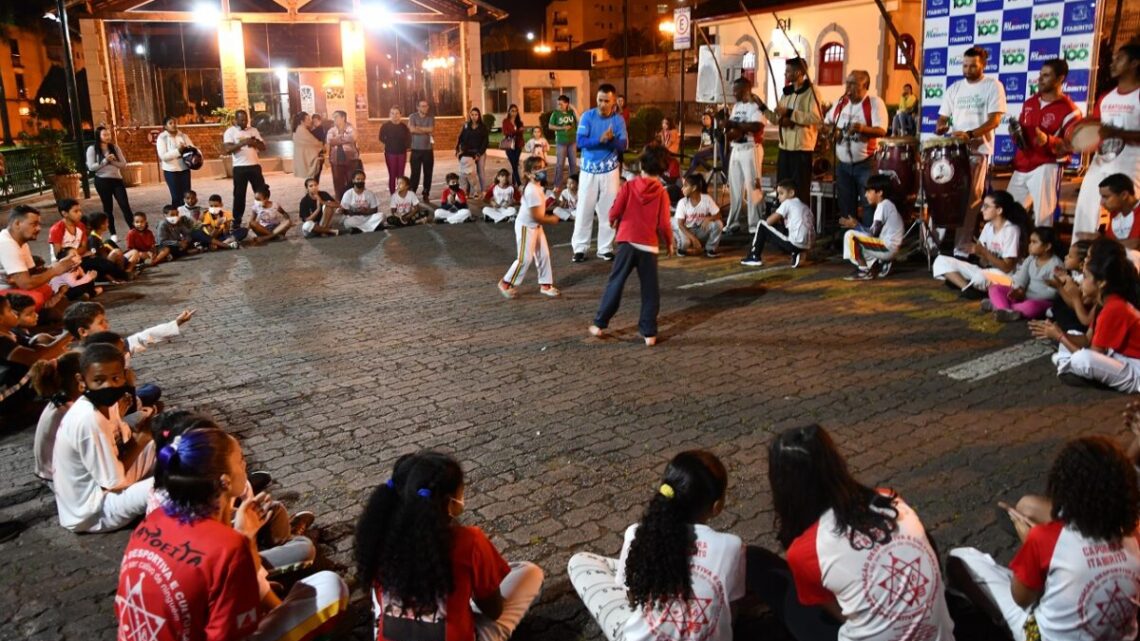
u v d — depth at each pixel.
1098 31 8.77
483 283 9.08
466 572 2.71
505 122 17.64
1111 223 6.82
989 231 7.62
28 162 18.64
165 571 2.59
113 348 4.04
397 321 7.69
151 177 20.55
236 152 12.66
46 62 33.09
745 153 10.83
